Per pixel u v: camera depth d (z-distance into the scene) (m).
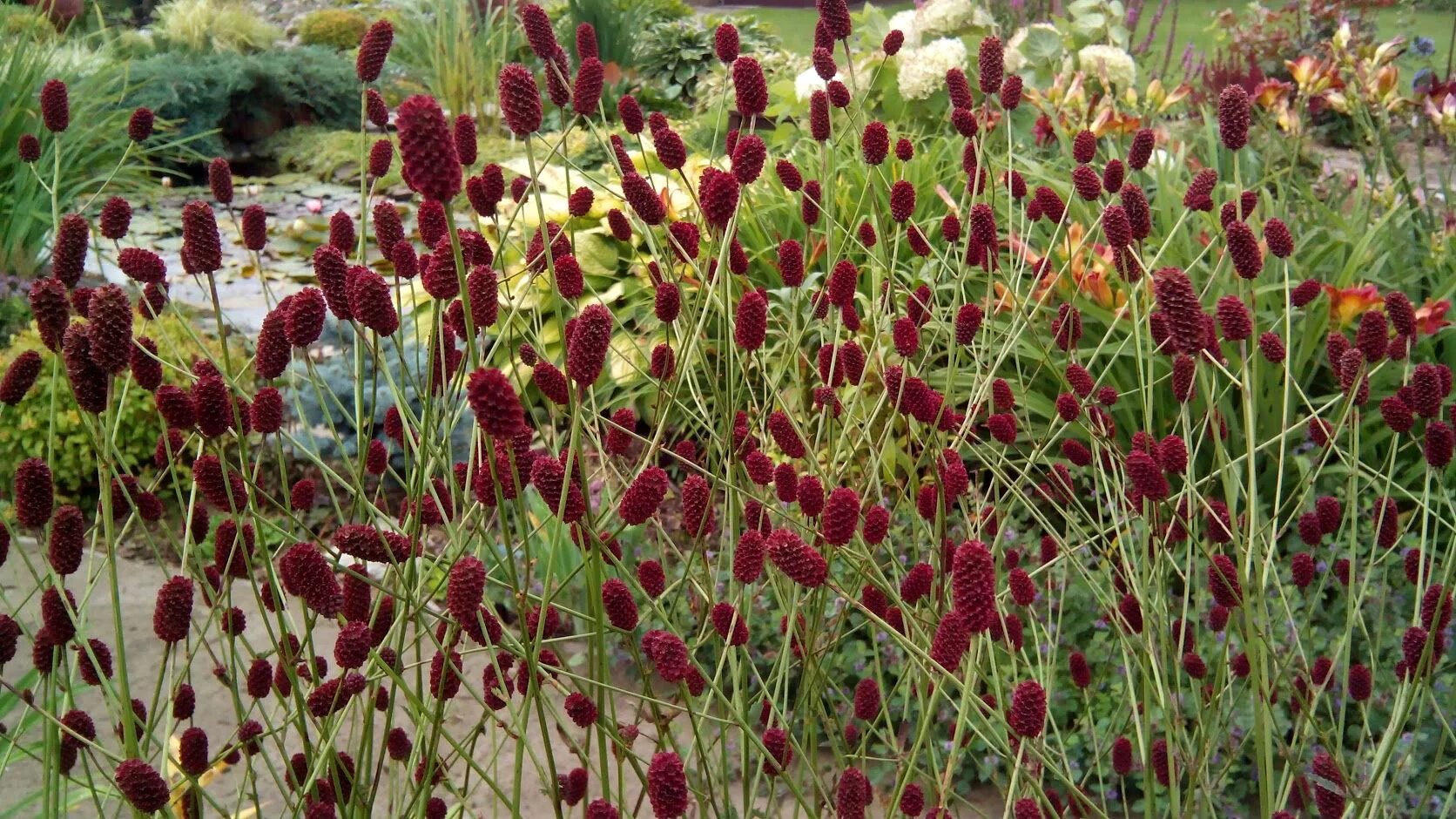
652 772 1.19
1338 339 1.95
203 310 5.03
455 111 9.45
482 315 1.44
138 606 3.06
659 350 1.87
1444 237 3.77
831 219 2.30
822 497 1.55
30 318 4.64
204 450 1.54
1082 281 2.29
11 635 1.40
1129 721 2.25
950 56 5.16
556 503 1.34
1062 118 4.67
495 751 1.68
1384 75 4.05
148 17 13.87
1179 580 2.71
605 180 4.70
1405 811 2.20
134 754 1.29
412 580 1.35
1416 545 2.77
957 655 1.26
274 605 1.42
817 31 2.32
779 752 1.57
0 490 3.68
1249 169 4.45
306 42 12.27
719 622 1.47
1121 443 3.34
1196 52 7.70
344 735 2.26
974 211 2.05
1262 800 1.55
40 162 5.36
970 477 3.24
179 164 8.53
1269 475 3.21
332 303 1.51
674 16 11.09
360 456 1.62
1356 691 1.80
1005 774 2.31
